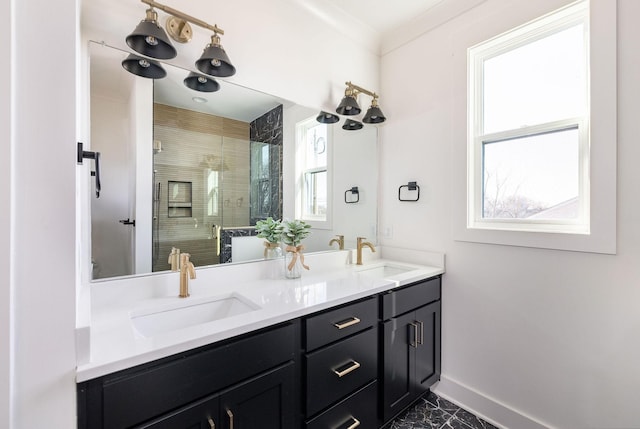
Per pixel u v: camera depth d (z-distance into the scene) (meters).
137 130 1.27
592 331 1.33
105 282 1.19
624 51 1.22
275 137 1.71
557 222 1.50
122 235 1.24
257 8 1.59
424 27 1.97
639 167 1.19
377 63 2.25
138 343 0.84
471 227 1.77
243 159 1.59
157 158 1.33
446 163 1.88
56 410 0.67
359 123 2.14
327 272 1.84
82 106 1.14
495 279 1.65
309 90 1.84
